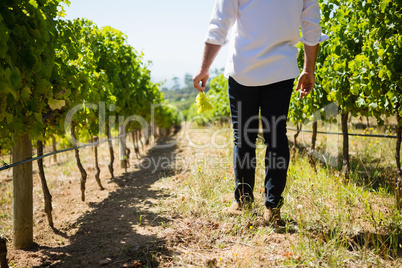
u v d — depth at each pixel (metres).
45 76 2.41
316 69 4.41
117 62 5.62
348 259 1.91
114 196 3.97
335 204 2.73
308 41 2.25
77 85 3.15
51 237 2.79
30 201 2.56
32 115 2.38
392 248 2.03
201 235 2.30
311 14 2.23
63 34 3.00
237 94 2.35
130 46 6.38
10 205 3.91
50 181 5.32
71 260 2.22
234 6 2.19
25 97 2.17
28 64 2.14
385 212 2.59
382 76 2.94
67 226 3.02
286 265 1.86
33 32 2.21
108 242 2.45
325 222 2.36
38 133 2.41
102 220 3.04
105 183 5.05
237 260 1.92
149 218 2.86
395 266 1.80
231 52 2.35
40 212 3.65
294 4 2.13
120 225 2.80
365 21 3.21
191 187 3.46
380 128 6.93
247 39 2.23
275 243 2.11
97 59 4.86
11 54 1.99
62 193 4.61
